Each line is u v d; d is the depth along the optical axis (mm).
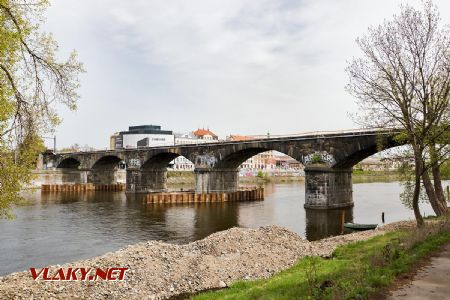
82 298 18109
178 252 23703
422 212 56844
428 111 26516
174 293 19406
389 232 30797
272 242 27031
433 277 13898
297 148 63250
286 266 23359
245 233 27547
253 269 22625
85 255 32281
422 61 26406
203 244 25109
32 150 17812
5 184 16703
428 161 30234
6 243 36906
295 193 98125
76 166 139875
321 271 18828
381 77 28062
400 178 32531
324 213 55969
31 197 88688
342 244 28609
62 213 59594
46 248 34844
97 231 43781
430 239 20531
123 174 135125
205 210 63594
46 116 18609
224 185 82750
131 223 49875
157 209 65312
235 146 75188
